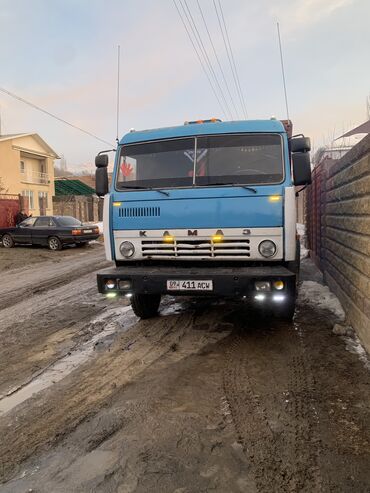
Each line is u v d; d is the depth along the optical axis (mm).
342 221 5828
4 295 8312
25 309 7113
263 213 4660
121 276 4758
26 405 3547
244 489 2354
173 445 2807
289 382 3746
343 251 5789
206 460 2631
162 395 3580
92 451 2795
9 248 17938
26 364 4551
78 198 40062
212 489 2359
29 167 37312
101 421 3188
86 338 5395
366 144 4148
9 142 32969
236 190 4715
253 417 3148
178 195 4883
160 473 2516
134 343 5020
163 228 4938
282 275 4316
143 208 5012
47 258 14523
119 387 3801
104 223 5258
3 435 3076
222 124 5145
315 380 3768
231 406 3334
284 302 5223
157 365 4285
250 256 4707
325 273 7902
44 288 9023
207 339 5031
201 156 5055
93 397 3629
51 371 4309
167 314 6316
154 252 5000
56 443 2924
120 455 2721
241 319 5840
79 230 16969
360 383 3672
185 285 4559
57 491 2408
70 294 8336
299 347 4617
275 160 4863
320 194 8844
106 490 2391
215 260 4836
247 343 4828
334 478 2432
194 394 3578
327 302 6387
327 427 2986
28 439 3000
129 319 6234
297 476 2457
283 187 4676
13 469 2652
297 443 2791
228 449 2742
